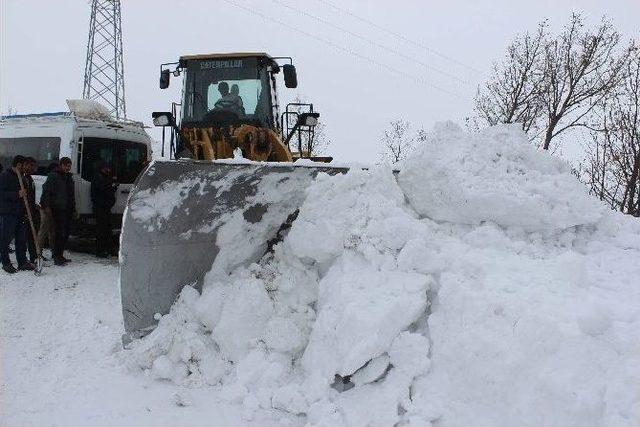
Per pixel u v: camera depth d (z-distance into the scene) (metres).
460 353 2.89
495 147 3.97
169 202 3.76
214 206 3.90
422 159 3.90
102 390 3.35
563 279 3.11
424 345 3.06
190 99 6.67
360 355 2.97
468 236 3.68
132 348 3.79
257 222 4.08
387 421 2.80
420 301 3.18
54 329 4.33
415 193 3.93
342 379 3.20
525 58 13.15
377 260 3.47
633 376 2.39
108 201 7.66
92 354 3.87
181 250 3.91
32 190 6.48
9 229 6.11
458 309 3.05
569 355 2.55
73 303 5.04
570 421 2.38
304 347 3.58
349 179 3.80
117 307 4.98
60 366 3.63
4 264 6.15
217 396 3.32
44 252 7.76
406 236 3.54
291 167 3.93
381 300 3.21
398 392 2.92
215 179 3.79
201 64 6.70
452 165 3.81
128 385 3.43
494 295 2.98
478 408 2.72
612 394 2.37
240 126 6.21
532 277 3.14
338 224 3.71
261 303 3.70
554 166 4.07
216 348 3.71
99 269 6.70
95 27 21.97
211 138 5.91
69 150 7.75
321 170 4.02
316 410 3.00
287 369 3.45
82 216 7.84
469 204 3.69
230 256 4.05
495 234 3.61
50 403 3.14
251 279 3.84
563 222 3.68
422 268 3.41
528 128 12.91
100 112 8.87
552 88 12.56
